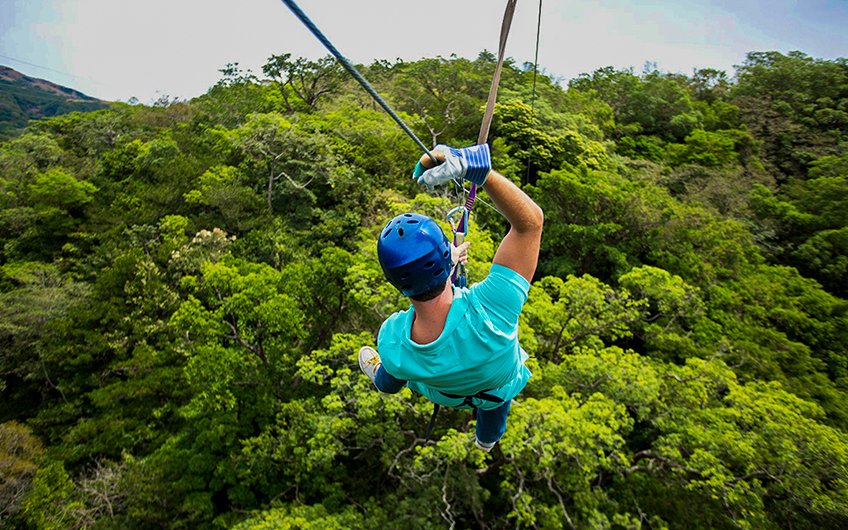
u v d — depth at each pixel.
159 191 28.30
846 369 18.05
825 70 41.53
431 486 11.62
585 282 14.15
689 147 33.62
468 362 1.33
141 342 19.95
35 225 27.84
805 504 9.95
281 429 13.74
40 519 12.67
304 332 15.11
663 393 13.04
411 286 1.29
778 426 10.52
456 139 31.09
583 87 48.00
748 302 20.03
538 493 11.55
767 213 26.33
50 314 20.89
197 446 14.70
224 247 24.20
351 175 27.52
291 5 0.87
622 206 22.31
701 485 10.51
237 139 29.81
